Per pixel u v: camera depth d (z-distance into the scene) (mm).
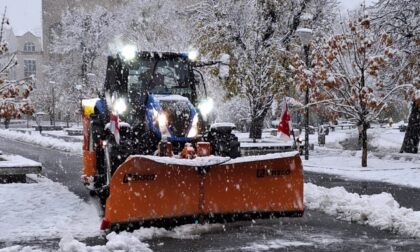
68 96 54438
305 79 16141
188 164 7199
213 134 8602
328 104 16891
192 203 7555
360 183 12656
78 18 55281
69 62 56375
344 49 15992
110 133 8531
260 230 7754
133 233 7238
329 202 9320
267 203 7898
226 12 23703
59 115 66438
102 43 52375
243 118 33500
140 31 35000
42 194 10438
